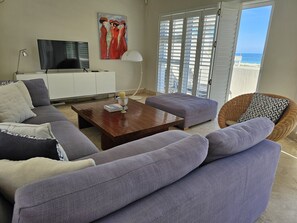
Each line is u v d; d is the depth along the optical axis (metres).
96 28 4.76
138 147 1.54
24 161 0.82
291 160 2.35
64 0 4.25
